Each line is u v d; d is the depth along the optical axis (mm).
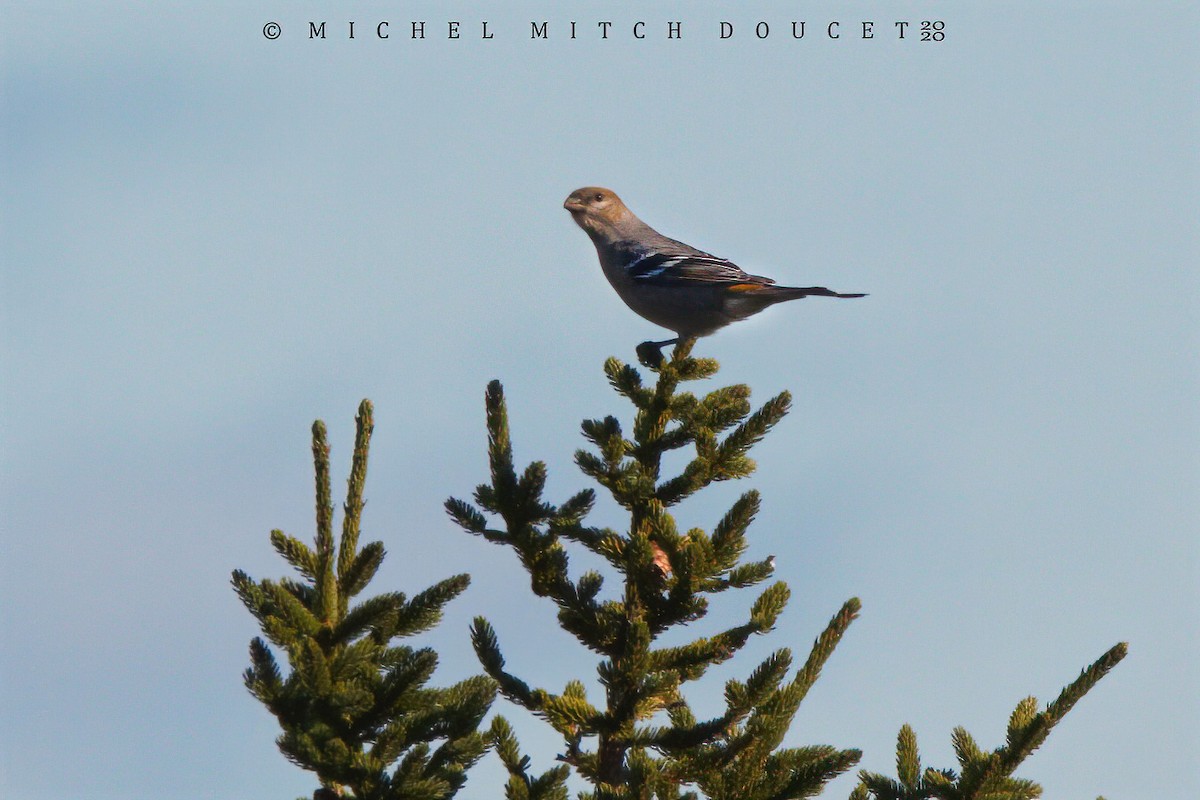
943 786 10188
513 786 9914
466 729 9805
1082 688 9828
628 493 11469
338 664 9484
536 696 10969
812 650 10297
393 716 9828
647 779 9906
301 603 9961
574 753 11164
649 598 11289
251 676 9258
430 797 9266
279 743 9242
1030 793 10062
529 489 11227
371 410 10203
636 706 10742
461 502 11578
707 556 10992
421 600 10180
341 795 9742
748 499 11031
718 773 10273
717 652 11047
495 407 11406
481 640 11156
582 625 11297
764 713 10109
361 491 10109
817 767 10109
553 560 11344
